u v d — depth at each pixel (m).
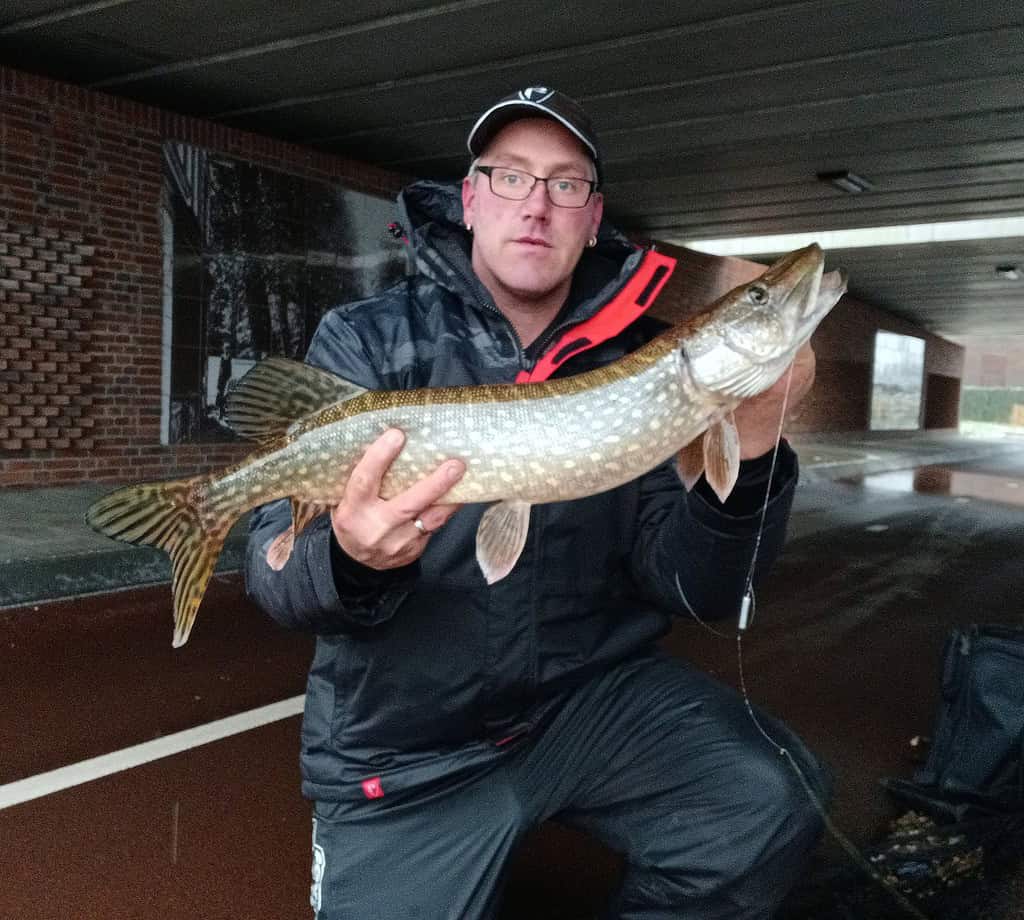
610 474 0.87
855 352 11.59
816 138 4.77
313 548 0.82
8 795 1.43
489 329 1.00
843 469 7.38
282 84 3.85
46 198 3.64
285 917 1.13
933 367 14.67
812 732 1.77
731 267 8.38
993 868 1.12
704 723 0.94
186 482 0.89
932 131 4.60
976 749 1.35
